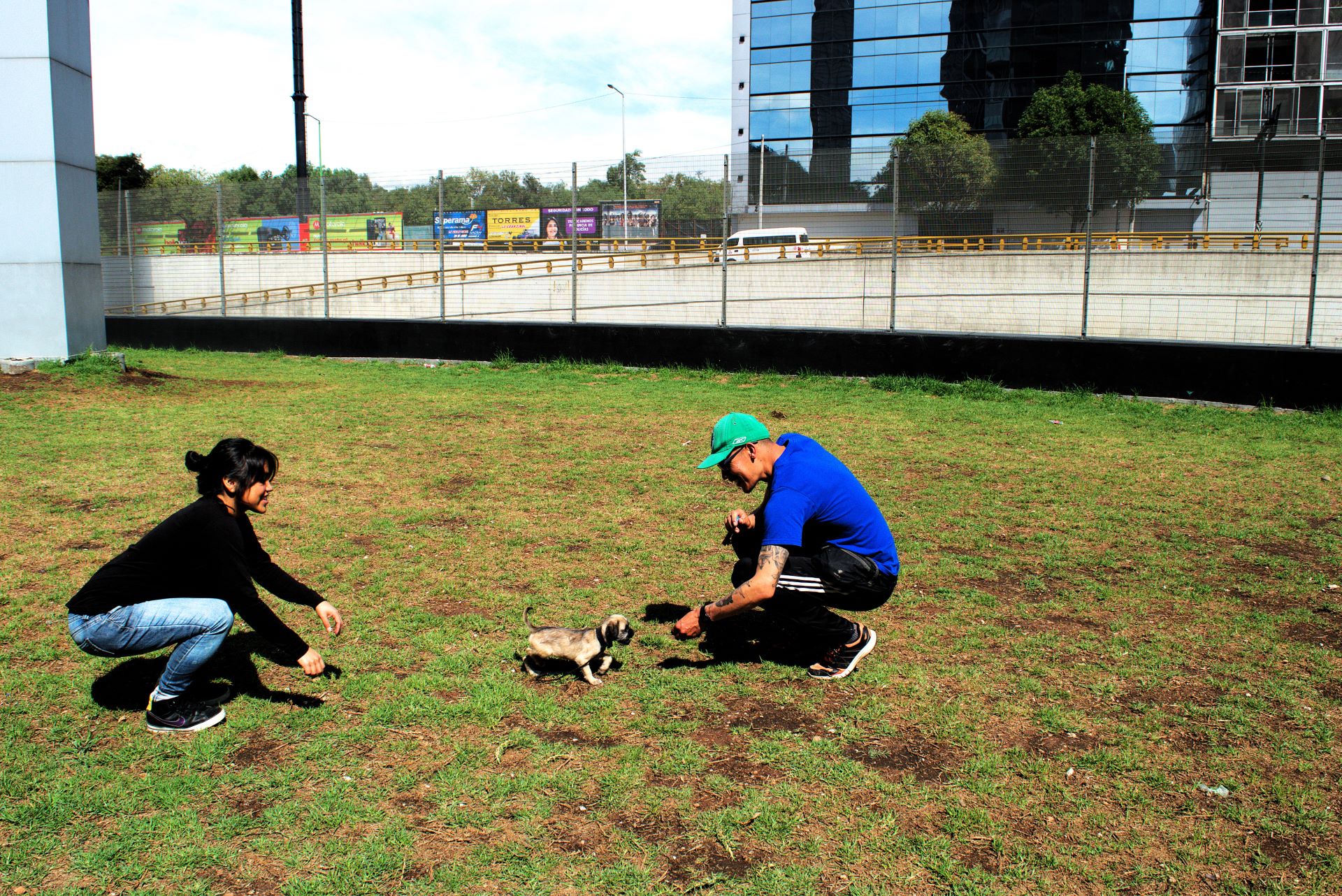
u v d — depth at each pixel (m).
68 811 2.98
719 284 19.16
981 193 15.54
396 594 5.04
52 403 10.74
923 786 3.23
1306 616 4.93
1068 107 38.59
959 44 47.09
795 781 3.25
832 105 49.16
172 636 3.36
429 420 10.63
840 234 16.72
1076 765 3.39
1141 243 16.67
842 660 4.06
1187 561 5.90
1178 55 43.91
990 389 13.30
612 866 2.77
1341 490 7.84
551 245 18.52
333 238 20.89
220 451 3.46
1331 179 15.31
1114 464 8.80
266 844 2.84
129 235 21.75
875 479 8.06
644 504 7.08
